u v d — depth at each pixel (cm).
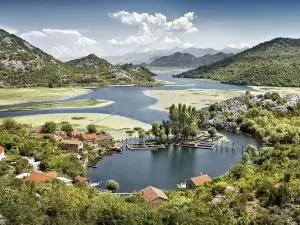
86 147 14438
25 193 5944
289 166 8062
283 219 5219
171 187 10738
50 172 9944
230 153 14688
